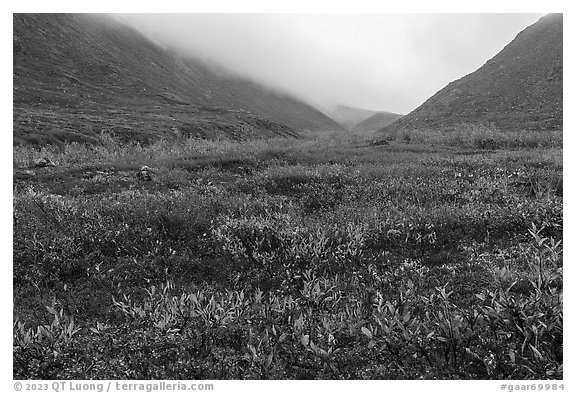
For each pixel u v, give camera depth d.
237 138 66.12
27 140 37.72
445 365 4.96
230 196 13.95
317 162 21.98
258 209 12.08
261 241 9.17
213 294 7.14
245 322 6.21
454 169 18.05
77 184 16.03
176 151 26.48
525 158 20.23
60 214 10.94
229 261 8.79
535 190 12.68
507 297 5.51
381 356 5.19
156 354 5.34
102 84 100.81
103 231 9.83
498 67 94.81
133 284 8.03
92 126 50.47
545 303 5.36
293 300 6.91
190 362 5.22
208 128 65.88
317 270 8.23
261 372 5.03
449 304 6.27
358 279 7.69
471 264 7.99
